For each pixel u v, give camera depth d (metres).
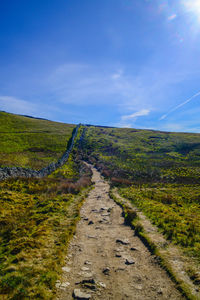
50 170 31.78
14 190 17.50
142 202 17.39
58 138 73.94
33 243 8.28
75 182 26.59
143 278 6.50
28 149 51.44
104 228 11.55
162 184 29.88
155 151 66.12
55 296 5.44
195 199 19.47
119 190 24.59
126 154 60.62
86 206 16.59
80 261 7.70
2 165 29.97
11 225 10.13
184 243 8.73
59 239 9.19
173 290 5.80
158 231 10.54
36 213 12.90
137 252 8.43
